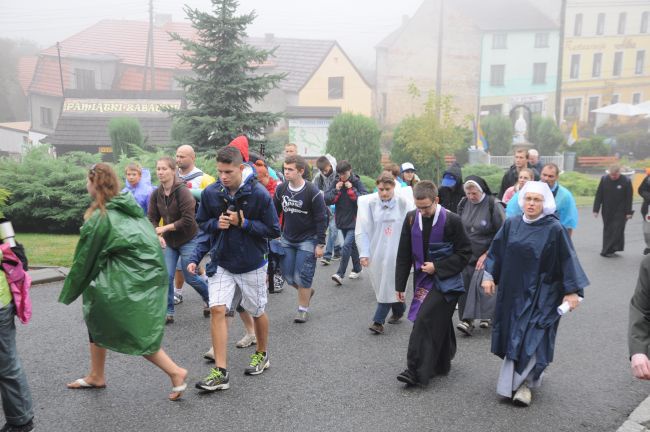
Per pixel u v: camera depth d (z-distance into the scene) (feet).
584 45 171.32
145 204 24.56
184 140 52.80
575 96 173.27
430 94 80.43
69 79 166.40
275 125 54.60
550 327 16.85
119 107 127.54
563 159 124.47
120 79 166.81
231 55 51.03
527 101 168.55
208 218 17.78
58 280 28.17
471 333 23.21
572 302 16.43
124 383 17.98
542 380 18.98
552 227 16.56
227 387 17.66
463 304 22.93
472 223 22.86
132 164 24.76
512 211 23.58
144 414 16.10
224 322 17.57
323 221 23.32
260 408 16.57
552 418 16.37
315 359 20.17
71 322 23.02
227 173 17.04
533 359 16.89
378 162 68.95
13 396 14.55
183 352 20.39
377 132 68.64
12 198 38.70
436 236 18.19
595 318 25.62
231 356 20.16
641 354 12.12
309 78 167.63
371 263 22.82
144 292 15.62
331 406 16.80
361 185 30.42
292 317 24.59
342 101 173.99
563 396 17.81
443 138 80.02
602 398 17.74
